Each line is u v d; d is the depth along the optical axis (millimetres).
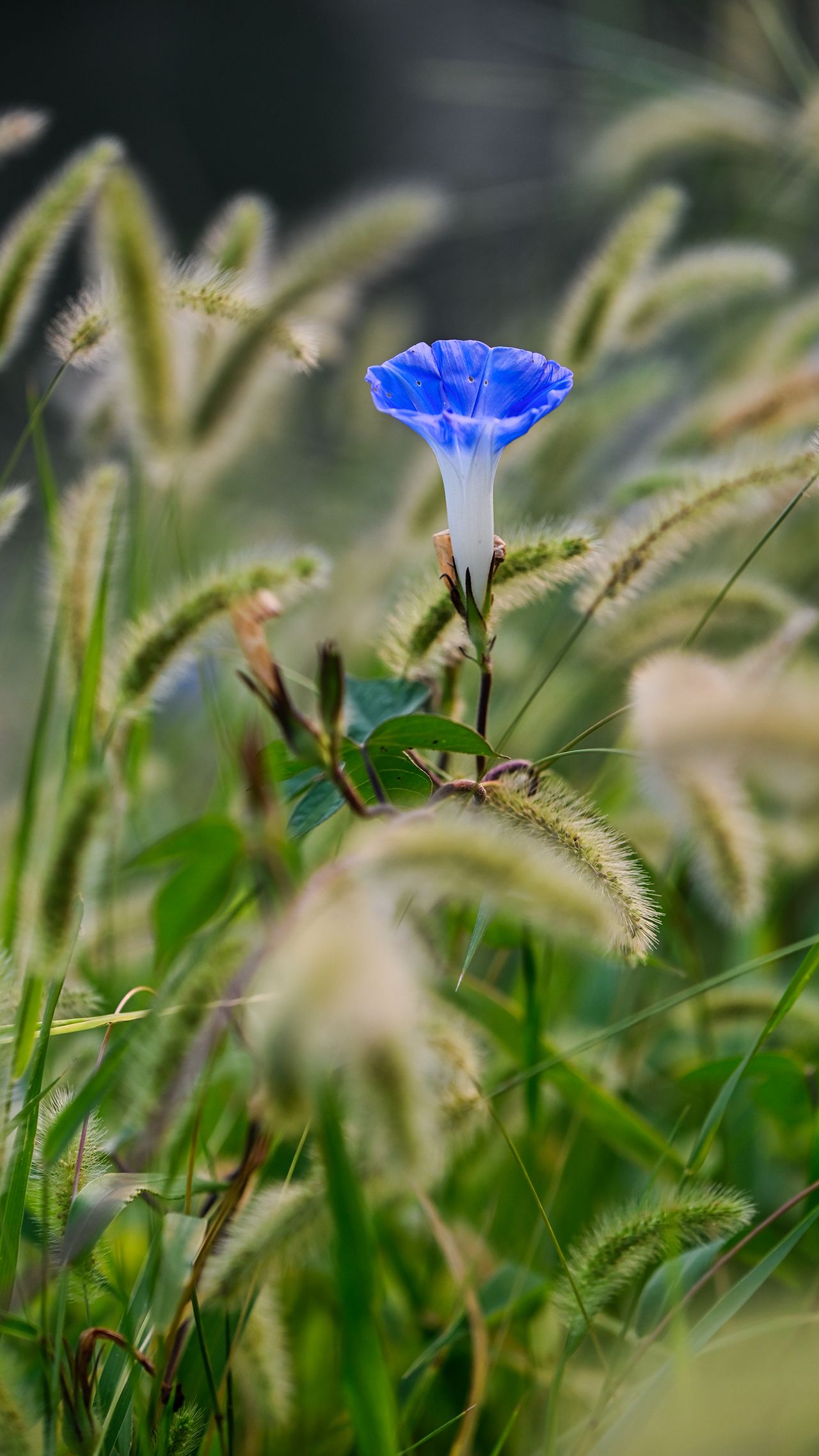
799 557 1260
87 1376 877
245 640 872
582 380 1065
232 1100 987
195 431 1044
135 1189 865
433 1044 890
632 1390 893
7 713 1646
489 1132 986
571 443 1214
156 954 965
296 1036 786
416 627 920
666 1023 1030
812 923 1110
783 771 823
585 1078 955
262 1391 917
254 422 1092
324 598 1195
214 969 893
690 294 1088
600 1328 973
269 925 851
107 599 970
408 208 1082
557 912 819
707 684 851
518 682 1127
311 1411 972
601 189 1953
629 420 1260
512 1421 914
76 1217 863
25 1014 890
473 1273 934
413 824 835
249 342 1037
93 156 988
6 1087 869
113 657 951
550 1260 988
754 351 1254
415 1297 964
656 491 1015
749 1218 894
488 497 899
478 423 891
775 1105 970
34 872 936
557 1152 1026
